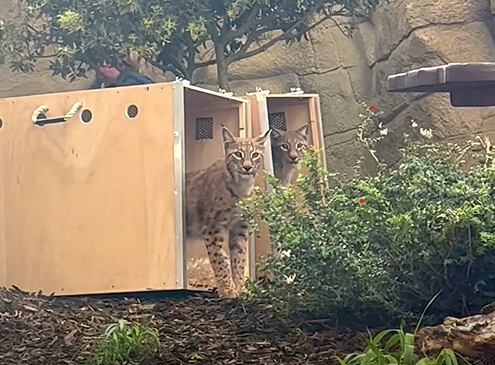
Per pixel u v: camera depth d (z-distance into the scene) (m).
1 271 6.45
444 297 4.83
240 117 7.02
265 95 7.27
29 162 6.43
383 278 4.75
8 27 9.34
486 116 9.87
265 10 9.48
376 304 4.82
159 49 9.09
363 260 4.70
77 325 5.05
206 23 9.17
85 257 6.25
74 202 6.30
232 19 9.12
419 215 4.60
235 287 6.44
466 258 4.56
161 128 6.08
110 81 8.88
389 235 4.73
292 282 5.06
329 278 4.78
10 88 11.48
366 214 4.76
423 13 10.19
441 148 6.26
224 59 9.45
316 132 7.75
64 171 6.33
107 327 4.64
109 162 6.21
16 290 6.18
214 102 7.00
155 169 6.08
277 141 7.63
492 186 4.76
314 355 4.31
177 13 8.88
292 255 4.96
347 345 4.50
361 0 9.73
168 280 6.01
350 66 11.34
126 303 5.88
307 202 5.09
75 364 4.21
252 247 6.77
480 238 4.49
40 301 5.80
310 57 11.46
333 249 4.70
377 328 4.83
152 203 6.08
